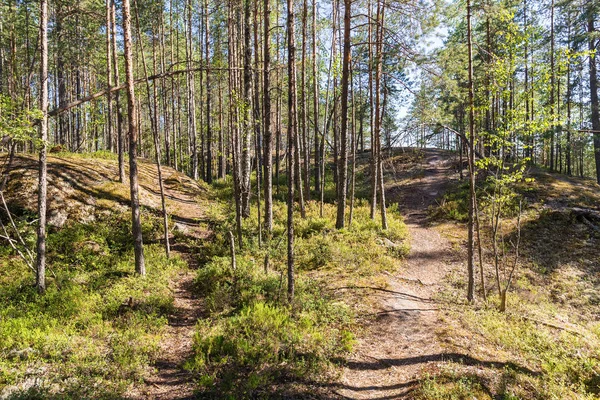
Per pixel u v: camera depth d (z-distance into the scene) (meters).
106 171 19.83
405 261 15.77
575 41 22.41
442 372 7.41
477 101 12.41
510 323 10.34
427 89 13.02
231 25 21.62
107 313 9.16
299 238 16.23
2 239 13.02
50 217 14.41
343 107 16.62
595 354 8.98
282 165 35.94
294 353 7.74
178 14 30.55
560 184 22.72
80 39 22.30
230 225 17.16
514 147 12.22
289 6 10.17
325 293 11.29
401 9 14.11
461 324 9.98
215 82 27.03
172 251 14.75
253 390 6.45
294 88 10.09
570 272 14.52
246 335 8.16
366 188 28.78
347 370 7.58
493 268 15.06
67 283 10.57
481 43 20.05
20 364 6.73
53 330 8.10
